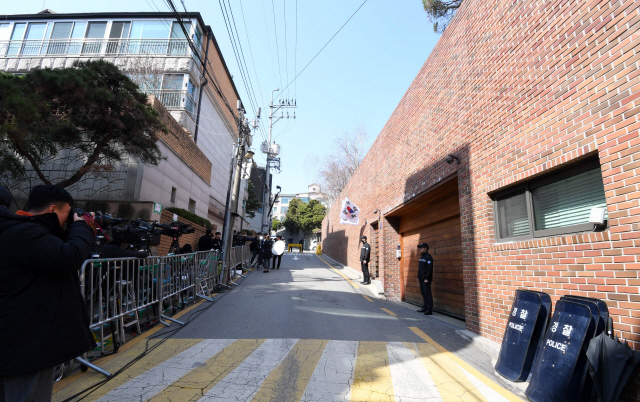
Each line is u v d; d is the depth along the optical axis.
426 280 8.40
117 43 18.39
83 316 2.44
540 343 3.97
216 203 20.95
